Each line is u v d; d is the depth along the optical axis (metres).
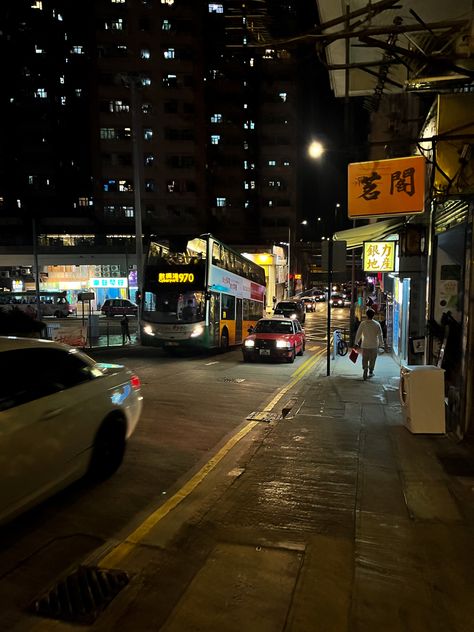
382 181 7.44
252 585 3.11
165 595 3.01
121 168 60.47
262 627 2.71
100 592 3.05
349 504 4.38
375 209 7.51
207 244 17.02
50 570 3.38
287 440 6.38
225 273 18.88
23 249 47.19
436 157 6.38
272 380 12.12
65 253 47.53
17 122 69.25
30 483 3.86
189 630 2.68
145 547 3.62
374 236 14.14
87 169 73.12
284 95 68.62
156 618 2.79
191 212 61.38
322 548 3.59
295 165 69.50
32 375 4.24
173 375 12.76
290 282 63.84
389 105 12.98
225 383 11.51
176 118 60.41
